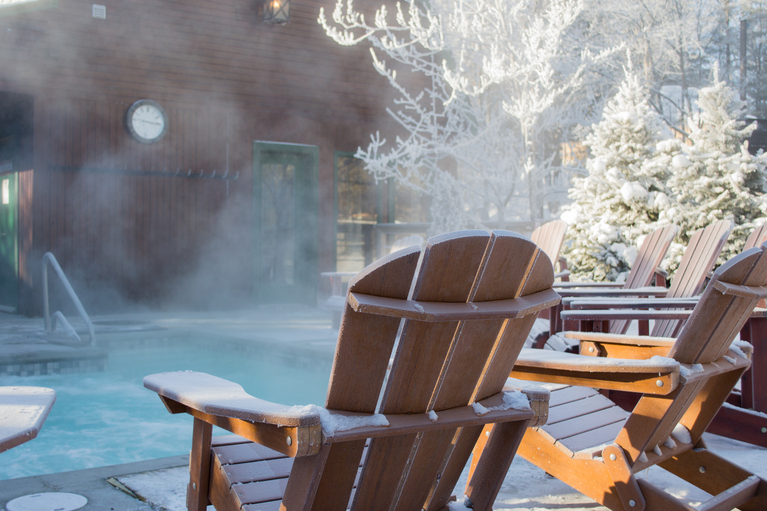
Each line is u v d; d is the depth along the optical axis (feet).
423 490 4.91
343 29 36.27
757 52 69.05
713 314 5.84
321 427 3.78
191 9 31.35
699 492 8.16
